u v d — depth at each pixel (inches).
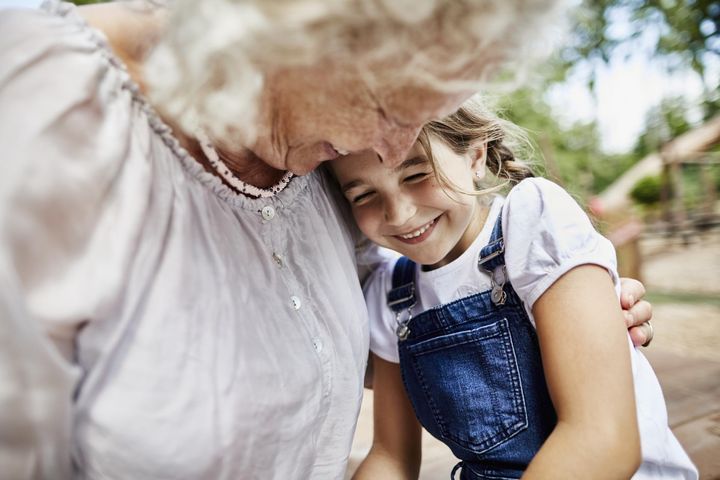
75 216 17.5
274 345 25.8
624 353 29.7
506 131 39.1
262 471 26.0
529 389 34.8
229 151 25.1
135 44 21.9
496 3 16.5
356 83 18.9
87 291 17.8
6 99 16.9
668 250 262.8
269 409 24.9
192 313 22.0
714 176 364.8
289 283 28.8
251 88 17.5
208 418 22.0
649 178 381.1
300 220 30.9
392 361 41.7
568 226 32.3
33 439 16.7
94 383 19.7
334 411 31.3
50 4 20.9
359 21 16.3
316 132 21.6
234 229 25.9
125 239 19.1
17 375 15.8
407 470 42.3
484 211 38.3
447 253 35.7
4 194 15.7
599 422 28.2
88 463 21.1
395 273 41.1
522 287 33.0
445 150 32.3
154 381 20.6
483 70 18.6
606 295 30.8
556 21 19.1
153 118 22.0
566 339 30.2
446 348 37.5
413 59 17.3
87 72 19.2
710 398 74.4
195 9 16.8
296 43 16.4
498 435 35.9
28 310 16.0
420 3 15.7
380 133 21.5
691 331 127.6
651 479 34.1
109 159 19.0
